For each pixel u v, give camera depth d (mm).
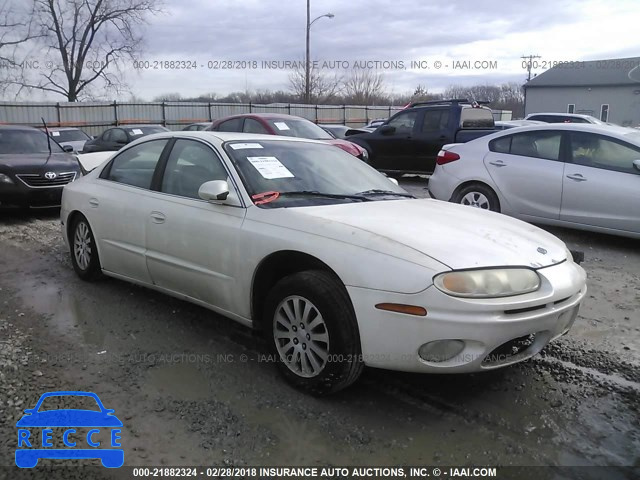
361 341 2980
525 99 55906
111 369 3555
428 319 2799
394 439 2842
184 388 3322
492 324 2795
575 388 3385
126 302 4805
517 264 3025
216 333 4164
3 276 5598
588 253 6680
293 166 4133
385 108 41500
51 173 8820
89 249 5176
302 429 2914
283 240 3318
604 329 4355
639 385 3428
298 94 42656
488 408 3148
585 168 6828
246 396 3238
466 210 3992
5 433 2844
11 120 29500
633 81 50500
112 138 16625
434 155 12062
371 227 3195
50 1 35844
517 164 7367
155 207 4223
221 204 3766
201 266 3855
